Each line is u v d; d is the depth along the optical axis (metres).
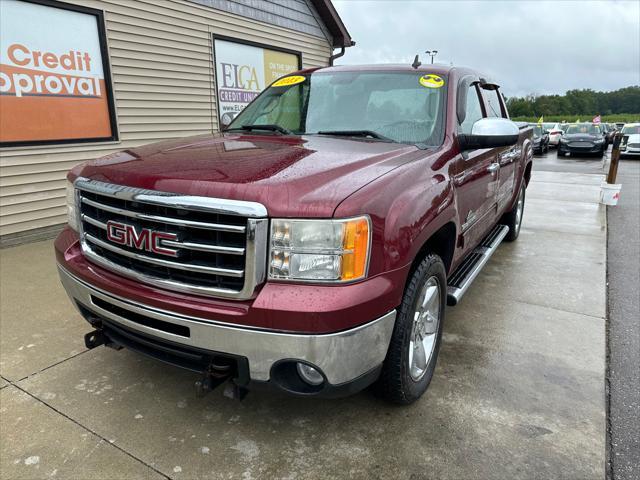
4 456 2.18
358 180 2.08
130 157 2.48
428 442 2.32
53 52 5.62
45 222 5.79
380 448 2.28
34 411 2.50
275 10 8.92
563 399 2.68
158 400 2.62
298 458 2.21
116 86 6.35
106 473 2.10
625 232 6.71
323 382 2.00
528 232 6.58
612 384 2.85
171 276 2.08
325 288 1.89
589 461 2.21
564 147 22.03
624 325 3.65
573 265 5.09
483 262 3.72
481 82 4.00
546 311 3.88
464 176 2.94
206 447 2.27
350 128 3.08
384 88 3.26
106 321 2.39
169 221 1.98
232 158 2.31
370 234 1.94
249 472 2.12
